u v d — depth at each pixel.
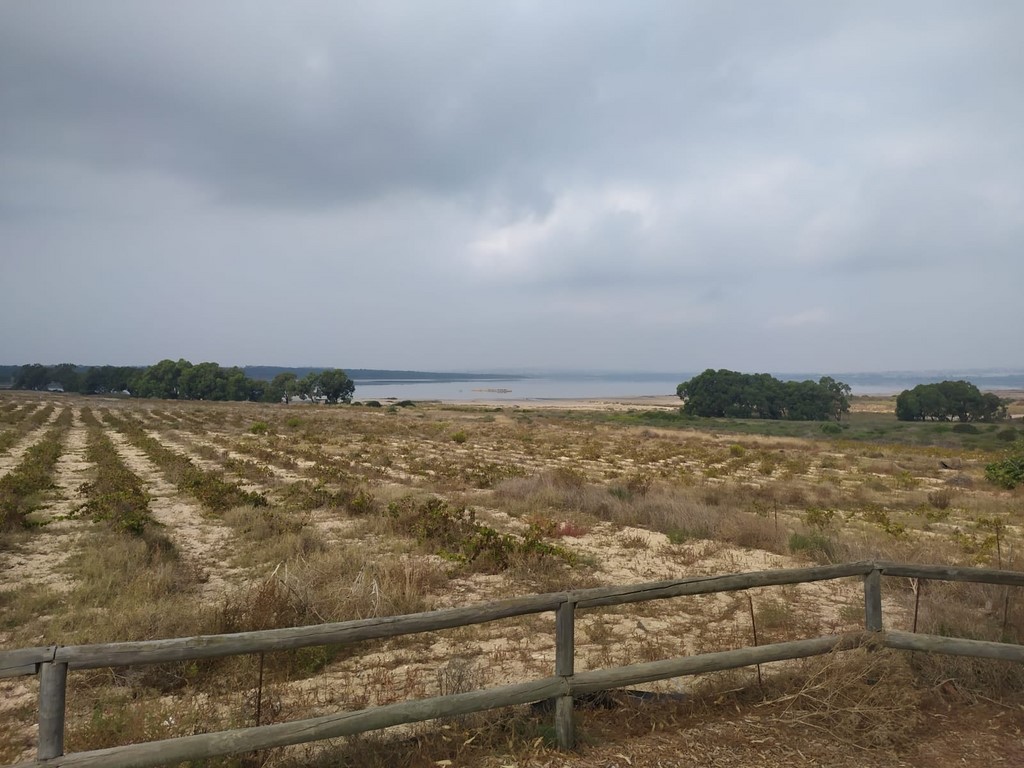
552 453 29.73
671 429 56.78
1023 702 4.22
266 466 20.08
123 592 7.31
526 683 3.47
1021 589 5.99
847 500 18.31
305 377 110.56
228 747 2.87
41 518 11.88
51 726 2.66
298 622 6.01
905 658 4.45
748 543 11.20
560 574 8.57
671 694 4.23
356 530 11.27
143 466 21.03
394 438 36.38
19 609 6.75
